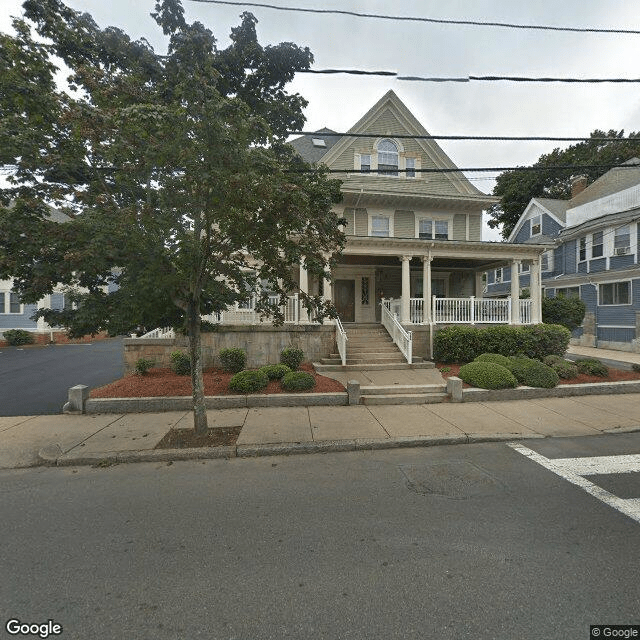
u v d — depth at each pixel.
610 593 2.29
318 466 4.43
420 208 14.84
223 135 3.73
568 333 10.95
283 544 2.83
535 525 3.08
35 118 3.91
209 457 4.72
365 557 2.66
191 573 2.49
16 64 3.82
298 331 10.25
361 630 2.02
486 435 5.35
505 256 12.52
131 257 4.47
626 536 2.92
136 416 6.30
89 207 4.87
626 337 16.62
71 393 6.55
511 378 7.61
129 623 2.09
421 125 14.86
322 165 5.39
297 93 5.59
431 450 4.98
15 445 5.01
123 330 5.12
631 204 17.11
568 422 5.99
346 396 6.99
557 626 2.04
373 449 5.02
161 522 3.16
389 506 3.42
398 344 10.69
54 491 3.79
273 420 6.00
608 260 17.70
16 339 19.83
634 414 6.41
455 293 15.80
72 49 4.45
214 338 9.82
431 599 2.24
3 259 4.04
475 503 3.47
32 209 4.38
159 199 4.40
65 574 2.49
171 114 3.54
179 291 5.22
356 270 14.97
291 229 4.98
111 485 3.93
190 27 4.53
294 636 1.99
